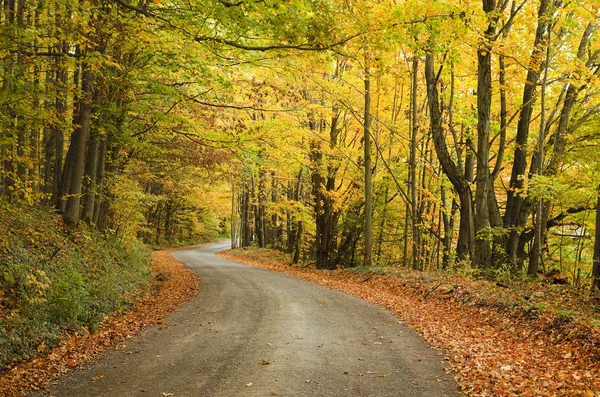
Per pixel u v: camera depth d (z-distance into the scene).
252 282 19.30
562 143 15.98
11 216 11.67
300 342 8.94
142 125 16.34
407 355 8.22
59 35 9.23
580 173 16.59
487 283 13.80
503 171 22.77
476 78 18.52
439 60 15.97
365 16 9.10
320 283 19.44
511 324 10.41
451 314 12.30
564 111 15.88
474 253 16.28
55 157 17.69
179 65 12.11
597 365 7.41
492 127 19.66
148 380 6.83
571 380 6.85
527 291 12.18
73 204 14.80
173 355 8.16
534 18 15.33
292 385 6.52
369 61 11.06
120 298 12.43
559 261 19.77
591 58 15.73
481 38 12.88
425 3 9.33
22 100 9.41
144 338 9.47
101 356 8.12
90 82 13.89
